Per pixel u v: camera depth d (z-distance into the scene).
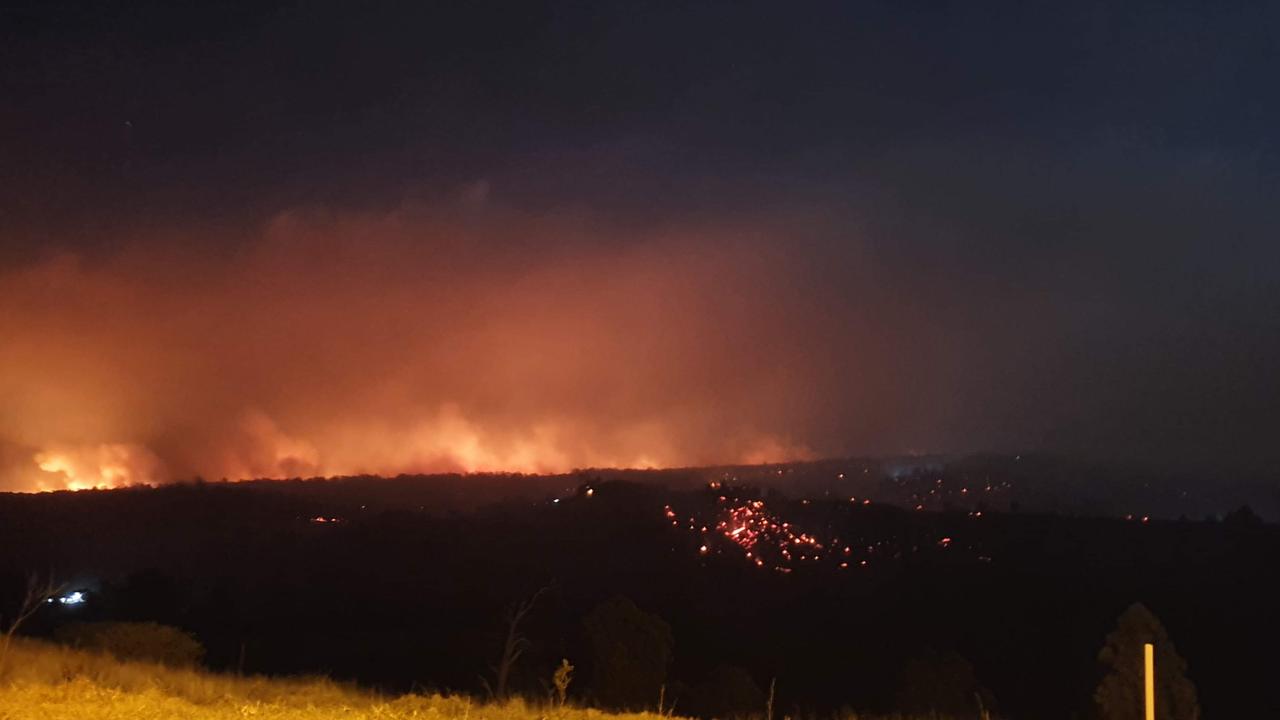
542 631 34.69
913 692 25.52
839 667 31.72
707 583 41.69
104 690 13.23
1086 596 38.06
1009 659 32.94
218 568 41.31
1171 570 40.56
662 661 23.89
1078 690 28.47
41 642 18.45
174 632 19.58
